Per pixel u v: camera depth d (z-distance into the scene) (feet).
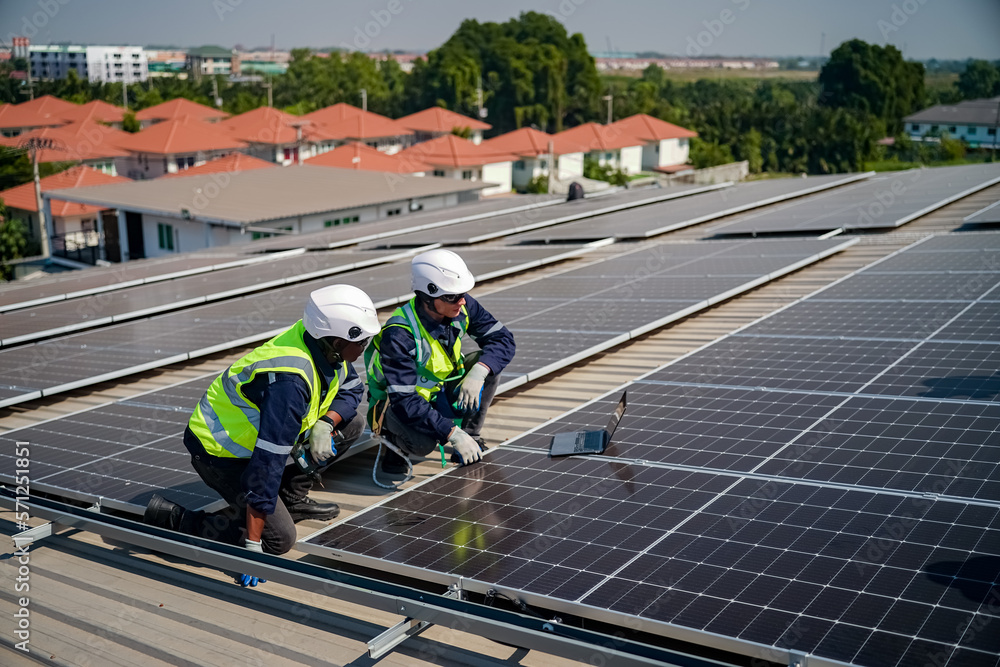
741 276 36.76
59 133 269.85
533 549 14.24
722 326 32.94
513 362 26.63
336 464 22.77
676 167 320.29
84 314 43.29
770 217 61.87
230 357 34.27
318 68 479.41
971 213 57.57
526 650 13.98
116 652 15.03
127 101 430.61
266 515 16.31
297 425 16.35
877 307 29.30
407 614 13.42
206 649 14.87
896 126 410.93
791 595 11.86
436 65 442.50
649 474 16.84
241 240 128.57
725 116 352.08
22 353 35.14
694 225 64.59
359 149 223.10
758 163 329.72
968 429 17.13
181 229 135.33
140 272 66.80
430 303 19.80
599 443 18.62
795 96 536.42
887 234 51.19
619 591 12.54
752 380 22.33
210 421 17.10
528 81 432.66
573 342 28.30
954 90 607.37
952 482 14.85
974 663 9.98
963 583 11.65
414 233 79.97
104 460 20.70
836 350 24.39
